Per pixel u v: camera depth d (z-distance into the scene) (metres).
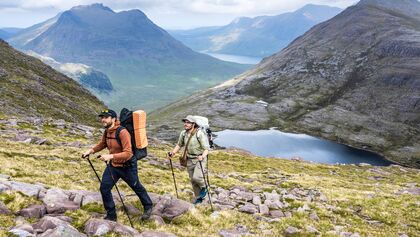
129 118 11.44
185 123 15.38
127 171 11.40
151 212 12.80
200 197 15.81
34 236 9.01
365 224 19.27
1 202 11.20
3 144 33.12
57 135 49.25
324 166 64.62
